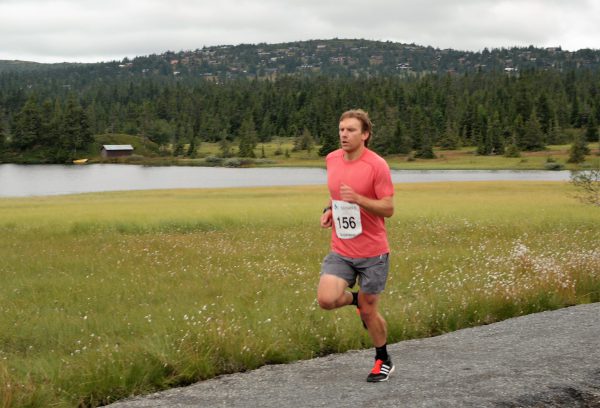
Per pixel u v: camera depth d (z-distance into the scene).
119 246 17.20
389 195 4.91
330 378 5.22
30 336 7.79
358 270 5.10
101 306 9.56
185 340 6.21
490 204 32.06
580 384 4.75
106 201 39.06
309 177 113.25
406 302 8.60
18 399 4.77
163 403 4.81
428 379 4.98
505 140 190.50
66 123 199.12
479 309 8.10
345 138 4.95
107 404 5.07
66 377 5.39
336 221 5.09
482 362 5.44
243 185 85.50
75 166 168.38
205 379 5.64
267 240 18.94
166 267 13.48
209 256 14.91
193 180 102.81
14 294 10.52
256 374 5.57
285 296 9.68
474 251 15.07
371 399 4.52
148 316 8.09
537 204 32.03
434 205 31.52
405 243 17.78
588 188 21.70
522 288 8.82
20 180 102.50
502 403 4.36
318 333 6.85
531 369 5.14
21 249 16.47
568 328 6.69
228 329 6.47
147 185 87.81
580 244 16.38
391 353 6.06
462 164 157.50
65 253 15.76
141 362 5.64
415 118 192.62
